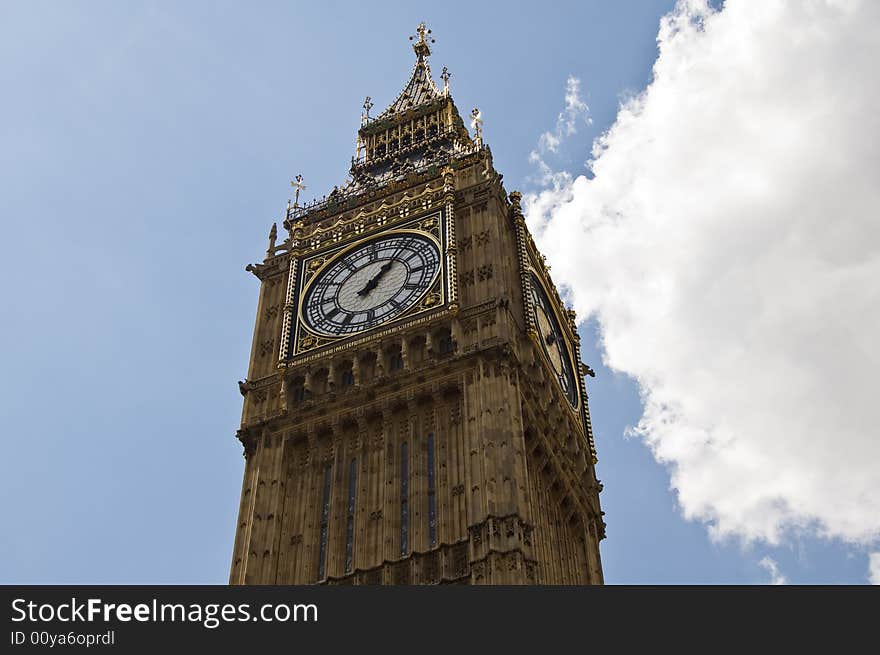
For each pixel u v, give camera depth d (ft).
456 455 182.70
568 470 205.16
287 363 204.54
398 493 181.98
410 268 210.79
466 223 217.15
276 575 179.32
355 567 174.81
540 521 187.21
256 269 228.43
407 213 221.05
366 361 200.54
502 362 189.78
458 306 198.59
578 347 238.48
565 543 198.08
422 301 203.21
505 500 171.12
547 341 217.15
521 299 211.61
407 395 191.52
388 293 208.54
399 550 175.11
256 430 197.88
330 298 213.46
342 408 195.11
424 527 175.94
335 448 192.03
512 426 180.86
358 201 237.86
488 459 176.35
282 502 188.55
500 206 222.89
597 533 211.20
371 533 178.81
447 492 178.19
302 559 180.04
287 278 224.12
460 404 188.85
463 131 271.69
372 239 220.23
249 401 203.00
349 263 218.38
